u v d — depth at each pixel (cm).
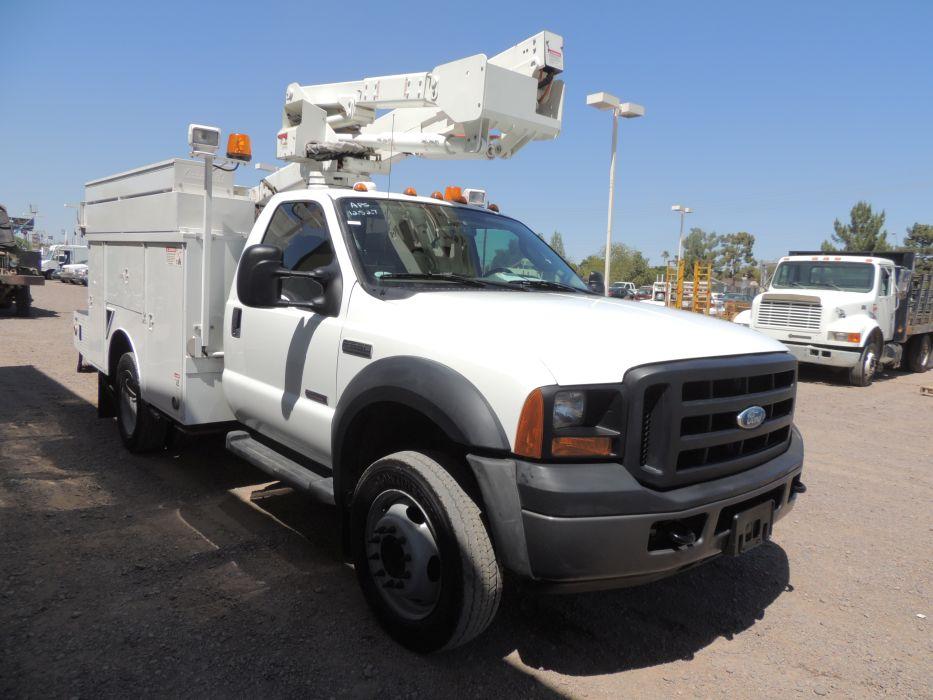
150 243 501
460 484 286
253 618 326
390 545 307
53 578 356
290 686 276
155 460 563
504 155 477
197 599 342
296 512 463
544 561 254
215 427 480
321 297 364
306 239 400
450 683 283
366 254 367
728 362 292
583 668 302
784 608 370
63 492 482
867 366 1260
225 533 425
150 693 267
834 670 312
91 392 820
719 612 362
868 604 379
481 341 281
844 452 728
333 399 350
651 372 264
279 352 393
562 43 454
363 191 418
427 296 332
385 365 305
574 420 260
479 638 320
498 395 266
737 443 302
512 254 438
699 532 279
